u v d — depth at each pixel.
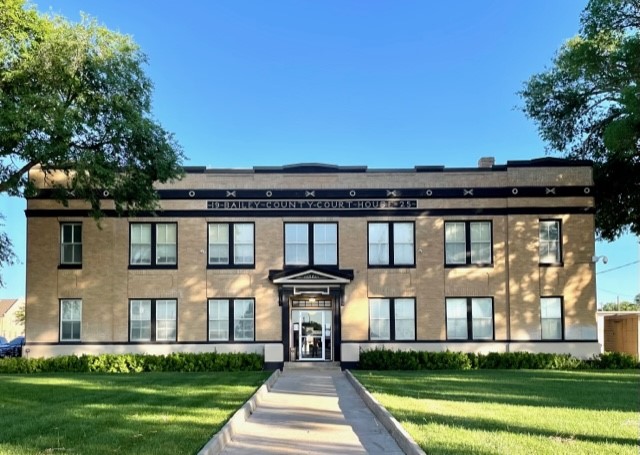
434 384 22.48
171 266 32.97
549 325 32.78
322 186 33.44
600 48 31.67
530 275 32.81
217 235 33.28
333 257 33.25
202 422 13.80
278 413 16.50
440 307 32.84
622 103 28.28
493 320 32.78
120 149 27.17
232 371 30.84
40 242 32.97
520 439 11.27
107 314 32.66
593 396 18.62
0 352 41.44
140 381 24.34
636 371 29.44
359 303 32.88
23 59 24.12
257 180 33.44
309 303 33.53
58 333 32.66
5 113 22.14
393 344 32.69
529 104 37.00
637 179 35.22
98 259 32.91
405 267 33.03
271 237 33.19
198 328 32.72
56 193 28.25
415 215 33.28
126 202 29.62
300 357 33.12
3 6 23.05
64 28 24.98
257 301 32.84
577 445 10.70
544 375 26.95
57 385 22.72
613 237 39.19
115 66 26.22
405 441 11.38
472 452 10.13
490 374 27.62
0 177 26.23
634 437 11.55
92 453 10.63
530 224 33.00
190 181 33.28
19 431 12.81
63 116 23.38
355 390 22.20
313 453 11.38
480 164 36.41
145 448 10.97
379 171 33.47
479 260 33.12
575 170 33.22
